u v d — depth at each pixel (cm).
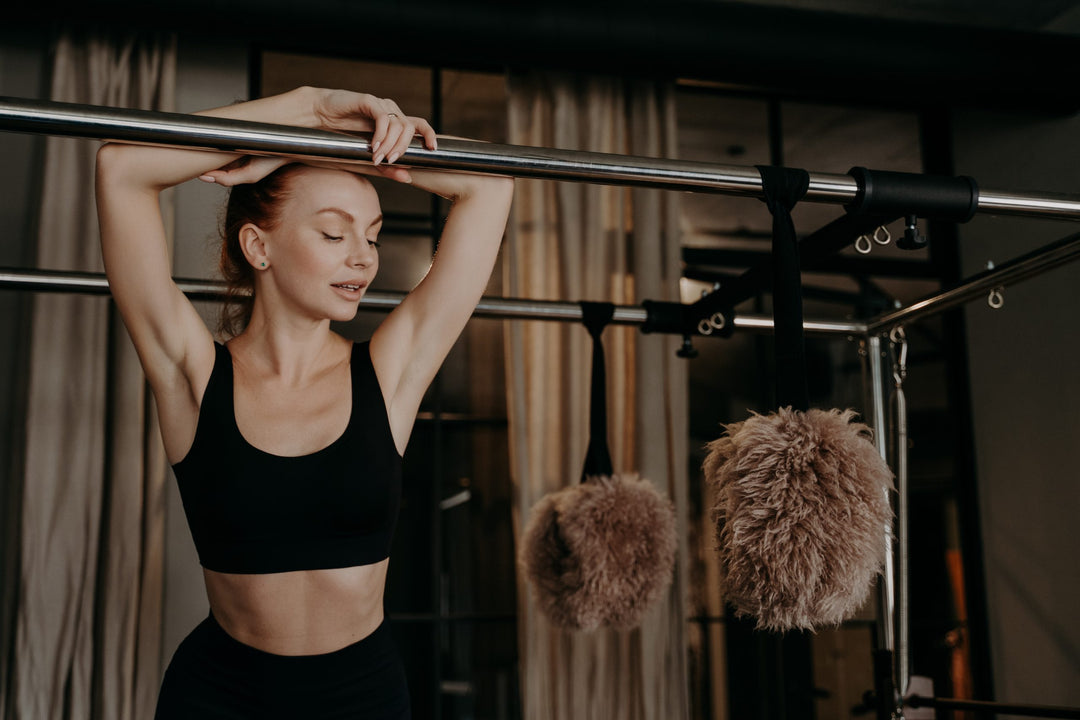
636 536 181
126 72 276
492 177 116
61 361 259
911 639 325
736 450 111
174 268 275
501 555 299
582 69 274
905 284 347
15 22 277
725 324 211
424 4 249
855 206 125
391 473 108
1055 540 313
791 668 308
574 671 277
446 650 290
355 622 107
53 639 246
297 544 103
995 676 324
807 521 104
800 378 116
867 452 109
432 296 115
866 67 279
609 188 312
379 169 110
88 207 266
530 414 293
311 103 110
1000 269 182
